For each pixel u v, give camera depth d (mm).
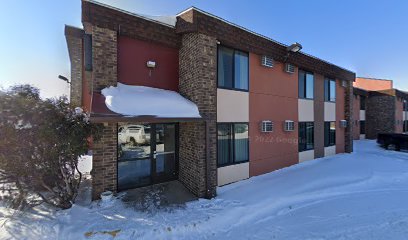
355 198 7324
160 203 6656
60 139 5395
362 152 16594
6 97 5207
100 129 6250
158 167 8344
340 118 15367
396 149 17500
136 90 7348
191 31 7516
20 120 5199
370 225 5465
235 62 9039
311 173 10109
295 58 11359
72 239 4727
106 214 5840
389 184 8883
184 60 8227
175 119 6590
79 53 13375
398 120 27094
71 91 13266
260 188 8133
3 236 4738
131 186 7707
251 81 9586
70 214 5668
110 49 6941
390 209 6422
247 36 9023
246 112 9398
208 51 7578
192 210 6250
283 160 11117
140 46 7758
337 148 15062
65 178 5926
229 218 5863
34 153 5414
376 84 31016
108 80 6906
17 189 5762
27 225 5133
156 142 8281
